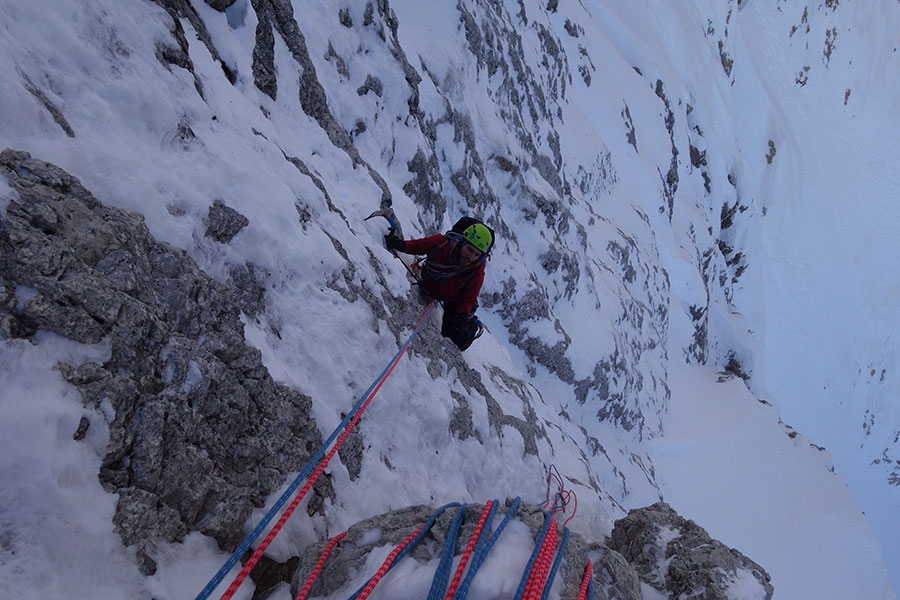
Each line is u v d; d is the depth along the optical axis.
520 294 9.45
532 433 6.12
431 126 8.31
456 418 4.74
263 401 3.08
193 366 2.71
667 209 22.02
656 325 17.36
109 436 2.26
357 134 6.36
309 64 5.46
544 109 13.95
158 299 2.71
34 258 2.24
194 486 2.58
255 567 2.74
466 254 5.03
